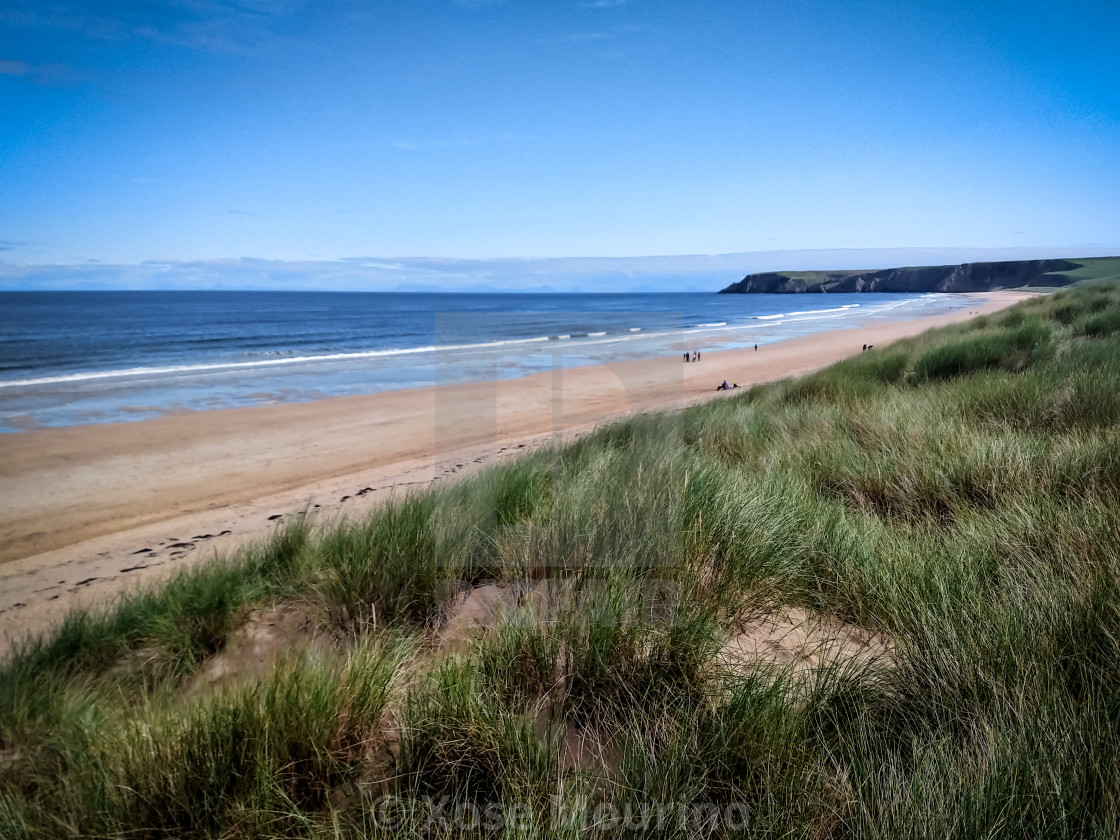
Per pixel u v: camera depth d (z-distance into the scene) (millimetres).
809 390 8766
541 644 2268
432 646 2672
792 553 3227
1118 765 1691
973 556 3012
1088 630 2217
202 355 24422
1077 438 4355
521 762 1864
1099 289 19922
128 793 1846
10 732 2332
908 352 11328
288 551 3889
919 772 1695
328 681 2178
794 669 2395
